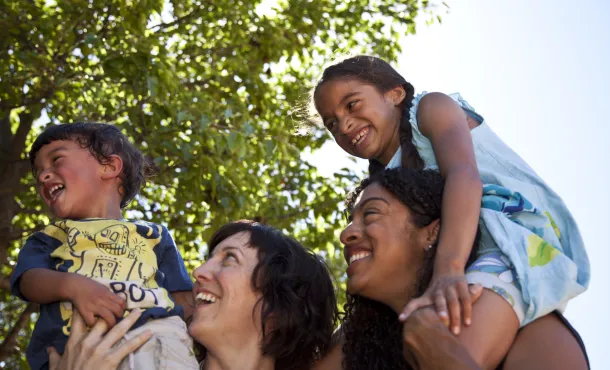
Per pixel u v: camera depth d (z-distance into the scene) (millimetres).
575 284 2920
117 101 9133
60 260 3422
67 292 3240
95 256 3408
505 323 2787
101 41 8398
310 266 3457
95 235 3445
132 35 8711
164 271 3598
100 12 8742
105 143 3717
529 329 2850
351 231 3113
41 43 8719
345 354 3295
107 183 3707
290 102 9828
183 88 8797
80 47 8648
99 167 3682
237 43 9969
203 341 3275
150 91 8062
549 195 3195
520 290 2855
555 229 3125
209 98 9297
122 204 3828
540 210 3105
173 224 9250
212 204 8734
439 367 2668
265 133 9422
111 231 3482
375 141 3693
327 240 9891
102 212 3645
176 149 8289
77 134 3697
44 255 3465
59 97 8719
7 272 9773
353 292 3133
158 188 9641
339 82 3729
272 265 3346
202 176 8562
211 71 10078
